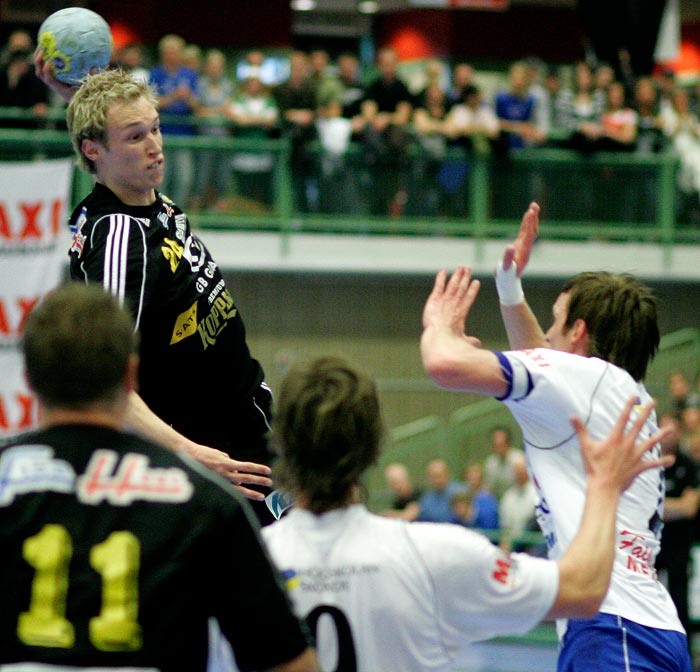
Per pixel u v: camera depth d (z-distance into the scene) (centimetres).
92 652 534
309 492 657
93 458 571
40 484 562
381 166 3612
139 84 953
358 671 641
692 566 2605
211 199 3578
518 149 3678
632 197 3756
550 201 3712
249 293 4034
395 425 4009
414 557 652
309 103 3581
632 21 4291
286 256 3669
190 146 3550
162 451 586
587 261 3756
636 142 3741
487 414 3581
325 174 3619
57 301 580
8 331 2925
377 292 4075
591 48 4366
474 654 2753
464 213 3678
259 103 3662
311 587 650
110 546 551
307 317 4056
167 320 948
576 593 660
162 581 550
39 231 2978
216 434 998
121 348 577
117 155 934
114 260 915
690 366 3825
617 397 888
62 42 1030
